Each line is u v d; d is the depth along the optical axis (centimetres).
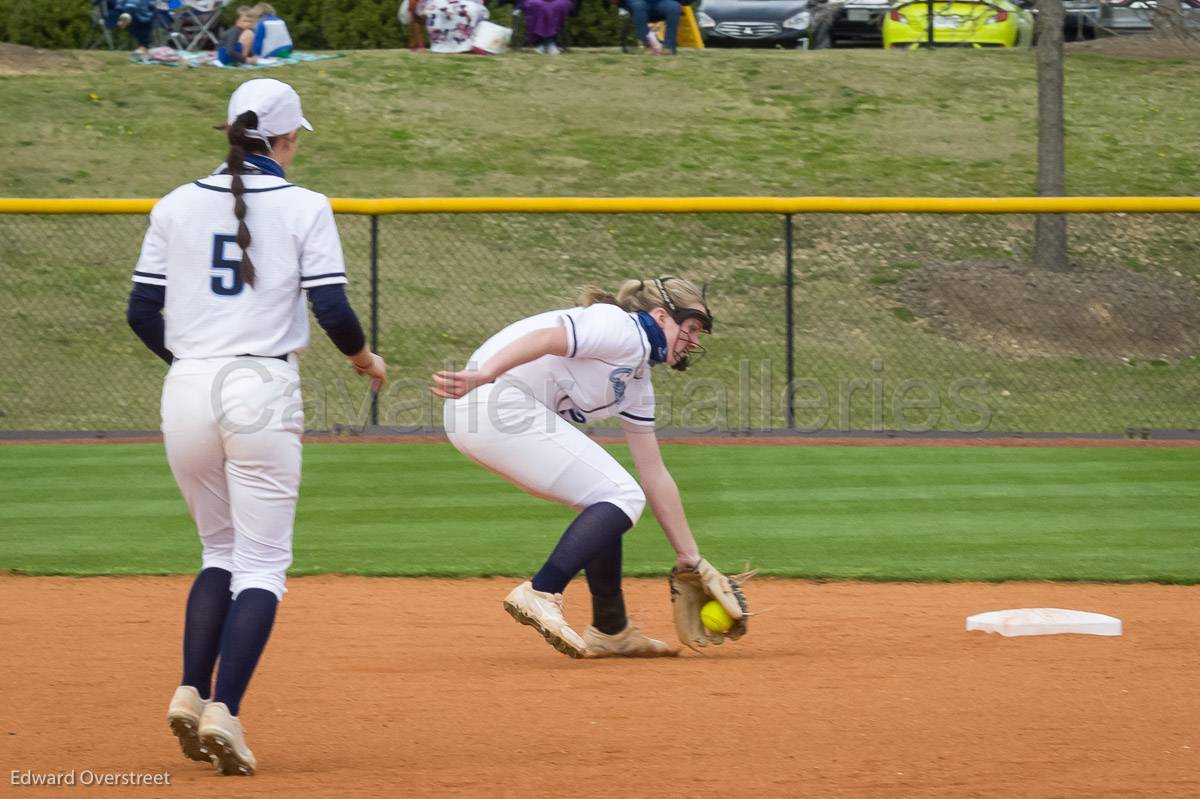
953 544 2981
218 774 1419
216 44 8925
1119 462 4094
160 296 1455
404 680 1867
